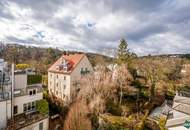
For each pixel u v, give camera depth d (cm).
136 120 2559
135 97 3516
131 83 3819
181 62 7106
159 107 3356
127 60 4016
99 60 5359
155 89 3962
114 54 4481
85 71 3809
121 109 2962
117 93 3350
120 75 3509
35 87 2358
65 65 3678
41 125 2066
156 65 5691
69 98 3319
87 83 3234
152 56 7719
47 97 2956
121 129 2342
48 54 7881
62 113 2752
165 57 8025
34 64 5719
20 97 2092
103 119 2533
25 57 7069
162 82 4553
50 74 4131
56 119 2562
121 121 2492
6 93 1891
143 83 4056
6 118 1858
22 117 2019
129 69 3997
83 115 2464
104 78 3394
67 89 3500
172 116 2136
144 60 5812
